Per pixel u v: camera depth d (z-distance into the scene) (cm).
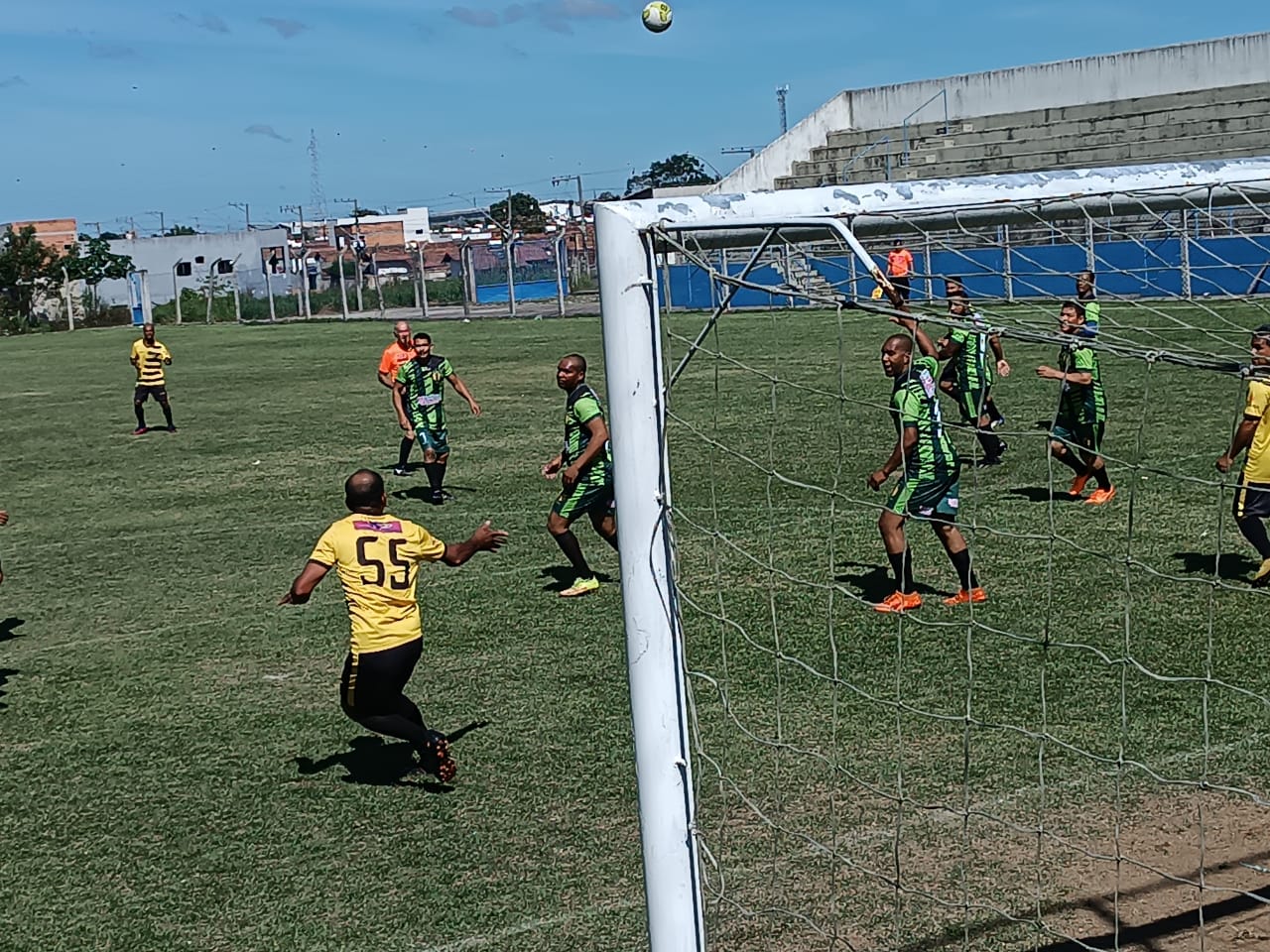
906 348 822
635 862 559
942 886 522
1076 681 720
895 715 689
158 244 7219
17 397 2694
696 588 933
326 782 659
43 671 864
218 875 568
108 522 1354
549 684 776
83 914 539
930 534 1051
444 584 1009
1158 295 682
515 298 5150
